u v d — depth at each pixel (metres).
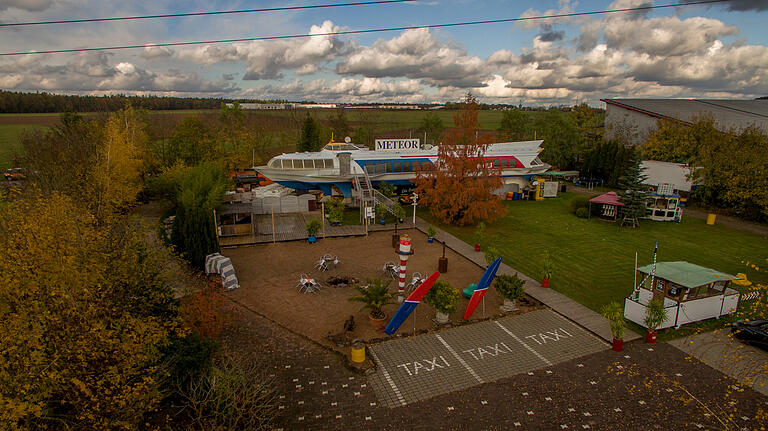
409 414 12.73
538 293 21.69
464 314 18.88
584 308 19.98
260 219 36.50
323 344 16.52
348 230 33.34
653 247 29.92
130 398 10.03
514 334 17.59
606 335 17.42
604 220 38.38
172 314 14.41
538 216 39.84
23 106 136.12
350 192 42.78
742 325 16.64
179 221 23.98
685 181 45.44
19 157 37.03
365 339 17.02
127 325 10.95
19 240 10.96
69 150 35.09
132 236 14.17
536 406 13.14
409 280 23.23
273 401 13.19
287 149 95.19
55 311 10.26
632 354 16.08
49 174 28.20
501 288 19.45
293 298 20.80
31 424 9.61
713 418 12.60
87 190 27.31
